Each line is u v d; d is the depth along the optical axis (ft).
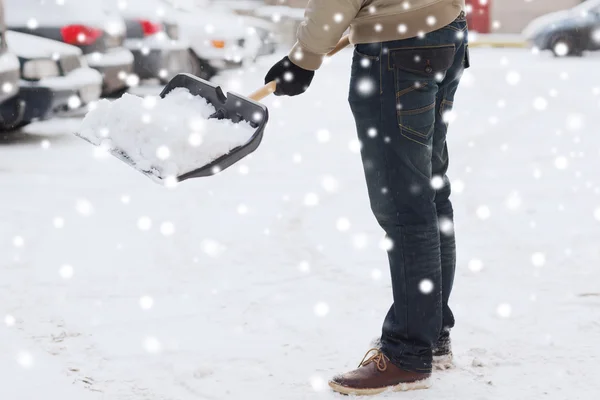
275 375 9.48
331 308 11.69
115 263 13.79
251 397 8.93
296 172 21.81
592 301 11.76
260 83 41.70
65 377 9.47
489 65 54.60
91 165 22.66
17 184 20.06
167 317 11.39
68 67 26.37
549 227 15.97
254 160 23.45
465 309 11.50
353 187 19.95
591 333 10.59
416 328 8.87
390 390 8.95
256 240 15.16
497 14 89.04
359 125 8.82
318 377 8.79
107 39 30.14
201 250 14.53
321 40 8.50
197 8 44.55
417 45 8.32
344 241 15.19
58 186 19.89
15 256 14.06
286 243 15.01
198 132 8.05
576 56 62.90
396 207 8.75
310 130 29.12
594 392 8.91
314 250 14.56
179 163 7.99
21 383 9.29
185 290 12.49
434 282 8.86
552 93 22.24
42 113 25.41
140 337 10.67
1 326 10.98
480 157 23.89
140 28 36.76
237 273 13.28
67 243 14.96
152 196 18.83
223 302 11.96
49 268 13.48
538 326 10.84
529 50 70.03
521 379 9.27
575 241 14.92
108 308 11.71
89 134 8.75
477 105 35.91
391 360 8.95
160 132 8.18
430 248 8.80
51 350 10.23
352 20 8.58
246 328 10.98
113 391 9.14
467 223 16.37
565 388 9.02
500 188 19.54
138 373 9.59
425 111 8.52
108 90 30.55
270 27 55.77
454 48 8.55
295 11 69.87
